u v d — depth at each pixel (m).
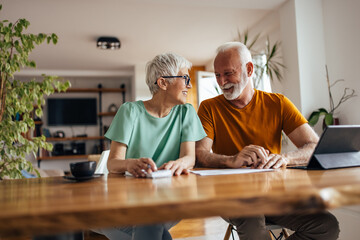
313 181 0.75
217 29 4.84
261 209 0.55
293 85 3.50
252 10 4.22
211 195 0.59
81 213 0.50
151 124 1.41
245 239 1.28
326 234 1.26
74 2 3.80
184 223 3.23
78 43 5.26
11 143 2.12
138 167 1.08
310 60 3.42
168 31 4.86
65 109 7.51
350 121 3.10
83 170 1.04
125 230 1.20
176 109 1.50
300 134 1.72
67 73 7.12
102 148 7.44
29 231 0.48
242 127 1.78
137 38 5.12
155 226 1.06
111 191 0.73
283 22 3.65
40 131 7.11
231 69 1.73
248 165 1.38
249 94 1.81
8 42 2.08
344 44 3.15
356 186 0.62
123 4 3.90
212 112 1.83
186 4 3.44
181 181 0.89
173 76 1.38
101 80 7.78
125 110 1.39
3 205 0.57
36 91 2.13
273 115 1.79
